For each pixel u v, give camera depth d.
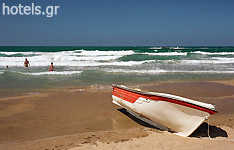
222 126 5.77
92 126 5.75
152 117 5.54
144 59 28.33
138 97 5.87
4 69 17.86
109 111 7.05
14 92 9.74
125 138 4.80
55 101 8.20
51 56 26.38
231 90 10.65
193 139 4.83
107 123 5.98
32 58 25.75
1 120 6.05
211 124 5.91
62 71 16.42
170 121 5.16
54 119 6.23
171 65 21.81
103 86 11.35
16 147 4.36
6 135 5.10
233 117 6.57
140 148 4.29
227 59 28.81
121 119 6.32
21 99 8.41
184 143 4.57
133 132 5.21
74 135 5.06
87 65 20.80
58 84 11.79
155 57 29.88
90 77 14.10
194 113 4.92
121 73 15.97
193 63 23.92
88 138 4.79
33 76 14.09
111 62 23.47
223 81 13.30
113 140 4.68
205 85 11.83
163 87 11.15
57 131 5.38
